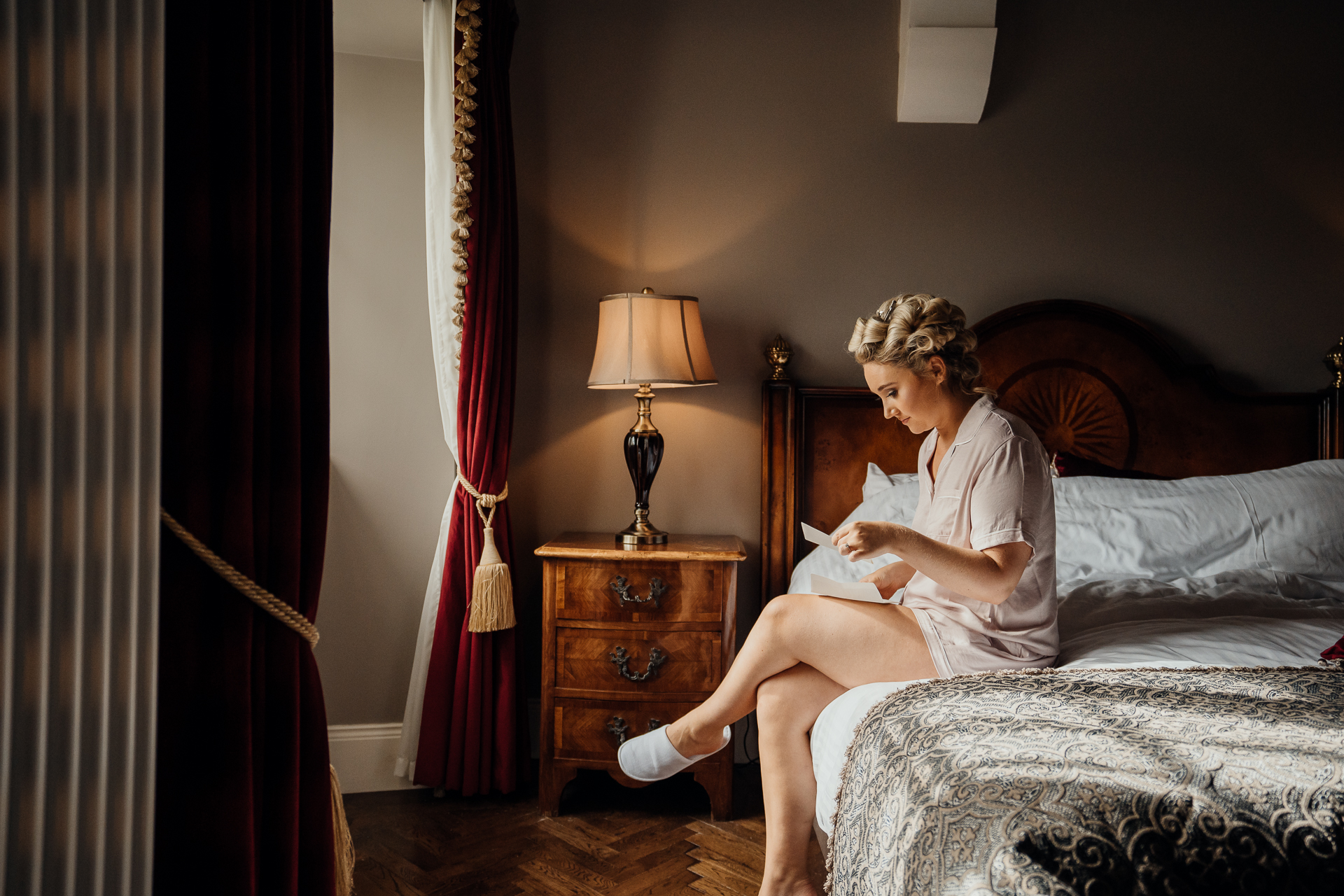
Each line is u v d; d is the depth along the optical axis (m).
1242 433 3.06
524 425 3.12
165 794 1.17
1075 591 2.21
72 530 1.09
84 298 1.08
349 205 2.82
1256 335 3.17
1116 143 3.15
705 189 3.14
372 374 2.82
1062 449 3.08
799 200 3.15
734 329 3.15
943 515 1.83
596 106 3.12
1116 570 2.50
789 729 1.77
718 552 2.60
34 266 1.08
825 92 3.14
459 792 2.78
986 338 3.10
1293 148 3.15
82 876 1.10
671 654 2.61
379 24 2.68
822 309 3.16
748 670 1.81
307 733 1.36
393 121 2.84
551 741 2.62
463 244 2.58
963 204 3.16
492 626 2.60
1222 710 1.25
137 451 1.11
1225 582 2.34
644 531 2.82
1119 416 3.08
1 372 1.06
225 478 1.22
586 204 3.12
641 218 3.13
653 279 3.13
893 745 1.31
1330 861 0.91
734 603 2.62
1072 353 3.09
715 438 3.15
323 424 1.40
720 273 3.14
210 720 1.20
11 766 1.06
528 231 3.11
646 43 3.12
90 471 1.10
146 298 1.12
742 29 3.13
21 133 1.07
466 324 2.63
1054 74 3.16
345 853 1.64
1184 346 3.18
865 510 2.75
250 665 1.23
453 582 2.68
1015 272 3.17
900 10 3.11
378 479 2.82
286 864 1.29
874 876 1.17
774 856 1.73
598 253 3.13
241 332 1.22
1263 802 0.96
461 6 2.49
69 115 1.09
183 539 1.18
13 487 1.06
